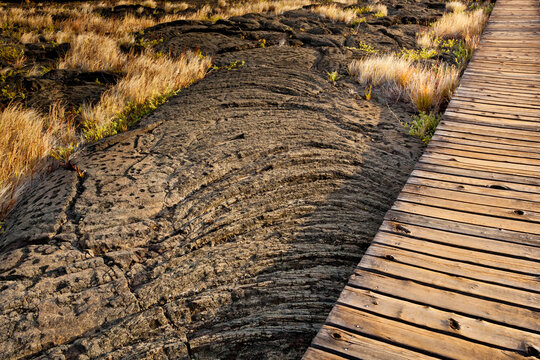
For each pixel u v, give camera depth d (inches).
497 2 617.6
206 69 339.0
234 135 207.5
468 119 205.8
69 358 95.0
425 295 95.5
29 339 98.2
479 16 523.8
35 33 461.4
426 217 127.1
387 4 658.2
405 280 100.5
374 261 107.7
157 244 130.9
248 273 120.3
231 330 103.5
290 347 99.7
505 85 258.1
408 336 84.4
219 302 110.7
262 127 216.1
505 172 153.2
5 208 159.8
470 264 105.7
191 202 152.9
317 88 282.2
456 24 477.7
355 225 142.5
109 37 450.3
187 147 196.7
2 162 180.9
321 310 109.3
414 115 243.1
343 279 119.4
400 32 472.4
